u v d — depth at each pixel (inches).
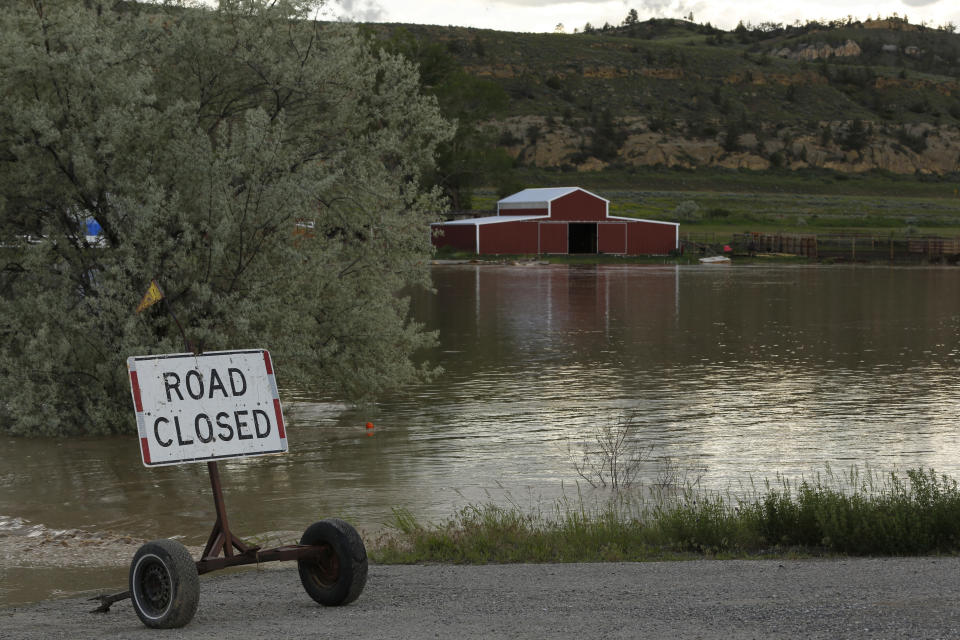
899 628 269.0
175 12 782.5
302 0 768.3
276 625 303.7
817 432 716.7
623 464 620.4
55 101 740.0
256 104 792.3
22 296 756.6
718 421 761.0
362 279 804.0
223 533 330.0
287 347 731.4
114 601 342.3
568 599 326.6
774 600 311.9
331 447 683.4
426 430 737.0
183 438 320.2
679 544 423.5
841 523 409.4
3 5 754.8
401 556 418.3
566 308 1738.4
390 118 802.2
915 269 2957.7
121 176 729.6
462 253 3457.2
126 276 717.9
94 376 739.4
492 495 548.4
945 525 407.8
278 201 720.3
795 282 2394.2
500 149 4335.6
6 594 389.4
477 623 295.3
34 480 602.5
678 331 1393.9
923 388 911.7
